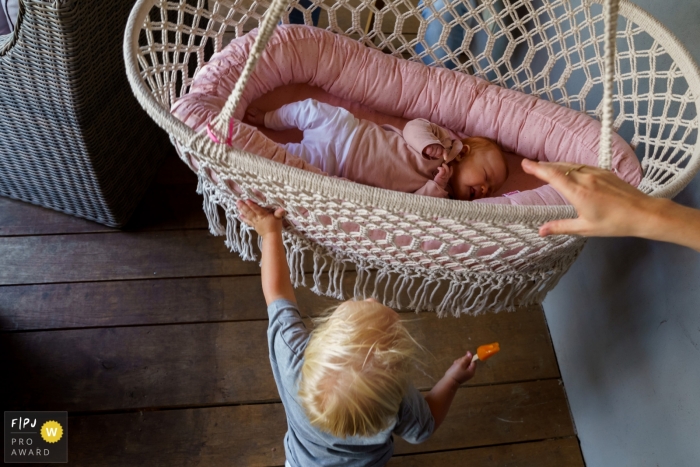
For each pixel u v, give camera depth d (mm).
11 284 1356
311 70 1389
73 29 964
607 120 731
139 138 1397
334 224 972
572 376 1368
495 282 1326
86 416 1223
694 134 1070
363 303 852
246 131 1110
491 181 1376
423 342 1408
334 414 776
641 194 653
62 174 1298
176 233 1486
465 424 1312
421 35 1399
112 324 1339
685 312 1003
